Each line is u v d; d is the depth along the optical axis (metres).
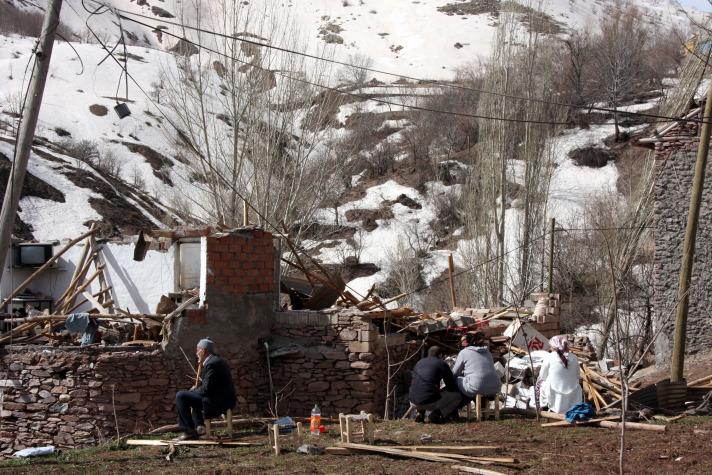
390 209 56.53
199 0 35.09
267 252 15.36
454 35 120.94
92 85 70.56
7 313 18.88
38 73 11.27
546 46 41.41
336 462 9.72
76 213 45.78
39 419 14.10
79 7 106.44
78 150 55.34
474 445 10.50
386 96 77.88
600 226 34.22
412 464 9.52
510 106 38.91
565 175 54.94
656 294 24.12
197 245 17.25
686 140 23.95
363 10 133.88
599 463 9.31
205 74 32.03
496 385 12.48
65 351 14.12
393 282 45.59
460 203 51.66
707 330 23.19
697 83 29.64
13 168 11.14
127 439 12.03
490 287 35.12
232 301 14.74
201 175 30.05
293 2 137.25
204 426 11.45
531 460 9.58
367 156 64.38
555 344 12.98
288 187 28.86
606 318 28.16
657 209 24.27
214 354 11.45
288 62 31.02
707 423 12.04
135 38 105.25
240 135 28.53
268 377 15.09
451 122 65.62
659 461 9.43
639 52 68.56
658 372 21.89
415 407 12.76
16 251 20.86
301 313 15.18
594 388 14.48
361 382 14.52
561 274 36.38
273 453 10.38
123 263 20.12
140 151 59.56
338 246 51.38
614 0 124.00
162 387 14.06
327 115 30.45
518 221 39.59
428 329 16.34
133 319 15.84
